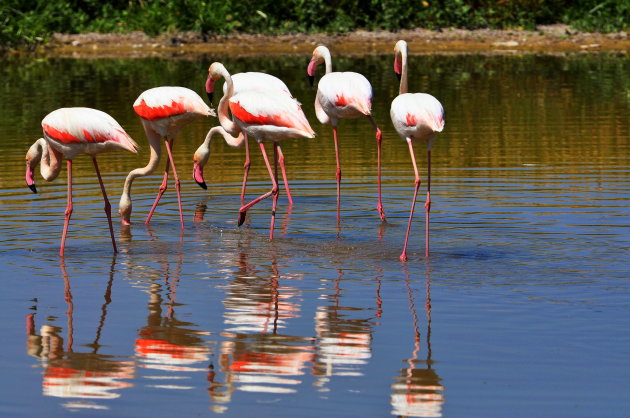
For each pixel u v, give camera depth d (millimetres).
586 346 7805
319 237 11750
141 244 11430
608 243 11000
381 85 25594
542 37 36688
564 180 14523
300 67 29562
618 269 9992
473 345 7844
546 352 7676
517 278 9734
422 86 25469
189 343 7930
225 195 14367
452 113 21281
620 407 6676
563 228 11734
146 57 33094
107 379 7203
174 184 15109
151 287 9555
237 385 7090
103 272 10141
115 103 22625
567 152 16766
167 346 7863
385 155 17016
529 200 13273
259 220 12789
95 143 10594
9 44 35719
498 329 8219
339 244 11359
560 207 12820
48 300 9109
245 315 8648
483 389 6992
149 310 8797
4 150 17328
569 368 7352
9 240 11414
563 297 9086
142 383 7125
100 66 30672
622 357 7559
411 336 8062
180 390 7004
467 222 12195
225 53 34125
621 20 37344
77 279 9844
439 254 10742
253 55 33406
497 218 12336
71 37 36625
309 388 7016
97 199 13867
